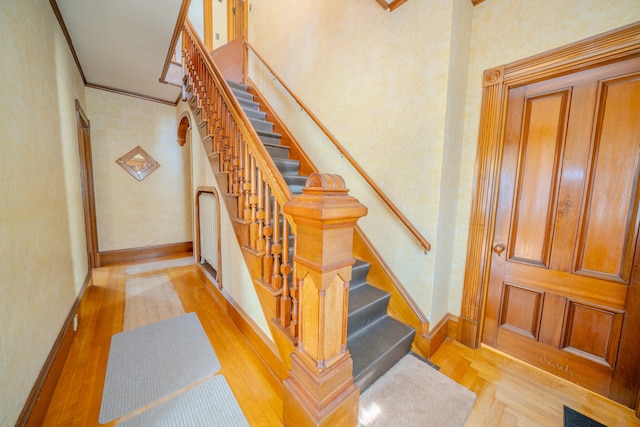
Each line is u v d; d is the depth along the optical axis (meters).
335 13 2.42
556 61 1.50
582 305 1.53
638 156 1.33
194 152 3.17
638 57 1.30
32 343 1.24
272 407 1.34
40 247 1.42
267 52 3.50
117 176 3.76
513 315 1.81
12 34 1.24
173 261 3.93
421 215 1.81
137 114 3.85
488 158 1.79
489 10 1.75
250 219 1.85
